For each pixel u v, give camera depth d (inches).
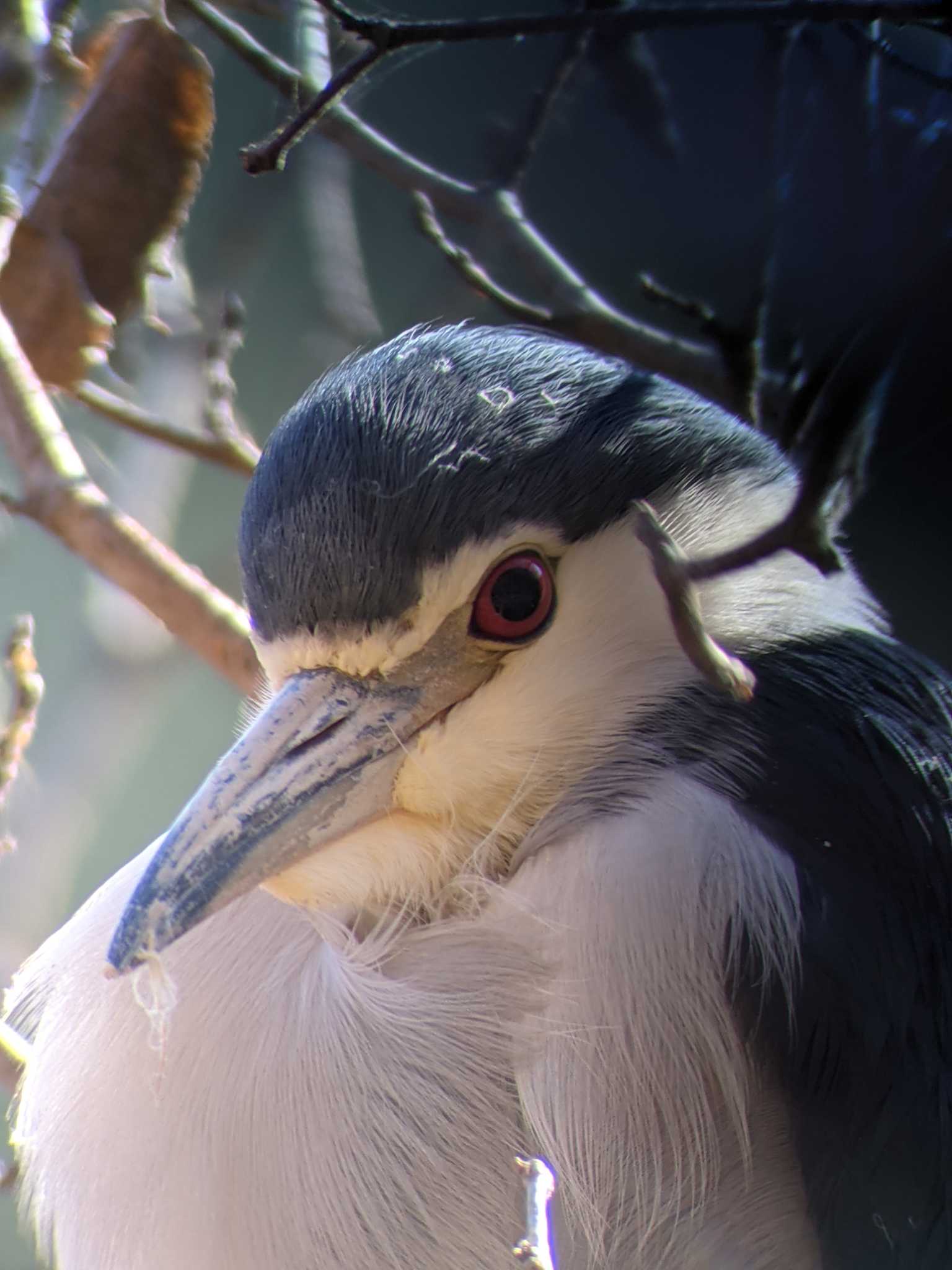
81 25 91.8
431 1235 83.4
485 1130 83.4
